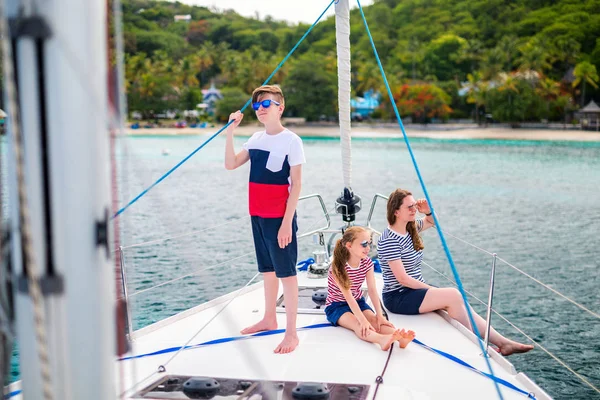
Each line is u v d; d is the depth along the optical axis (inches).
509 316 411.8
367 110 3654.0
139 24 4138.8
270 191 140.4
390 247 167.8
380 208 888.9
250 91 3848.4
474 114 3575.3
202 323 160.7
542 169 1852.9
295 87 3651.6
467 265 562.9
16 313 60.2
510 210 1045.2
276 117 141.5
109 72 64.6
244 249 575.2
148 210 800.3
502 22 3747.5
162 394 113.3
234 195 1085.8
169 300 373.4
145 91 3668.8
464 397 118.7
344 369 129.7
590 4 3513.8
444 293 162.7
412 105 3430.1
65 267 58.9
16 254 59.2
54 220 58.4
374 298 153.3
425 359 136.2
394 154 2340.1
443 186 1409.9
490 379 126.8
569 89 3368.6
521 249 697.0
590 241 748.6
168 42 4055.1
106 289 62.1
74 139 58.2
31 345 59.8
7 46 53.7
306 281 194.2
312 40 4178.2
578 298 469.1
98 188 60.5
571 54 3363.7
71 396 60.0
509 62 3408.0
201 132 3435.0
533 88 3270.2
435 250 631.2
